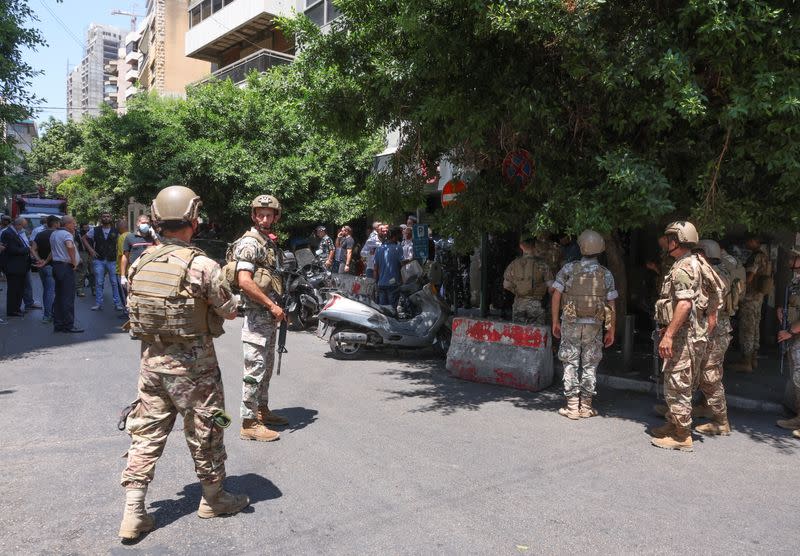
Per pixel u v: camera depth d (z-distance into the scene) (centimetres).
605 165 559
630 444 512
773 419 603
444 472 439
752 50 502
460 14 596
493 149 699
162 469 433
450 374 771
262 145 1513
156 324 324
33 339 926
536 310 753
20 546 322
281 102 1595
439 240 1393
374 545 330
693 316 490
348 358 862
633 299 1081
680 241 504
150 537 335
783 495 410
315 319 1133
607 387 730
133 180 1561
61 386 654
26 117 1359
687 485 425
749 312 777
